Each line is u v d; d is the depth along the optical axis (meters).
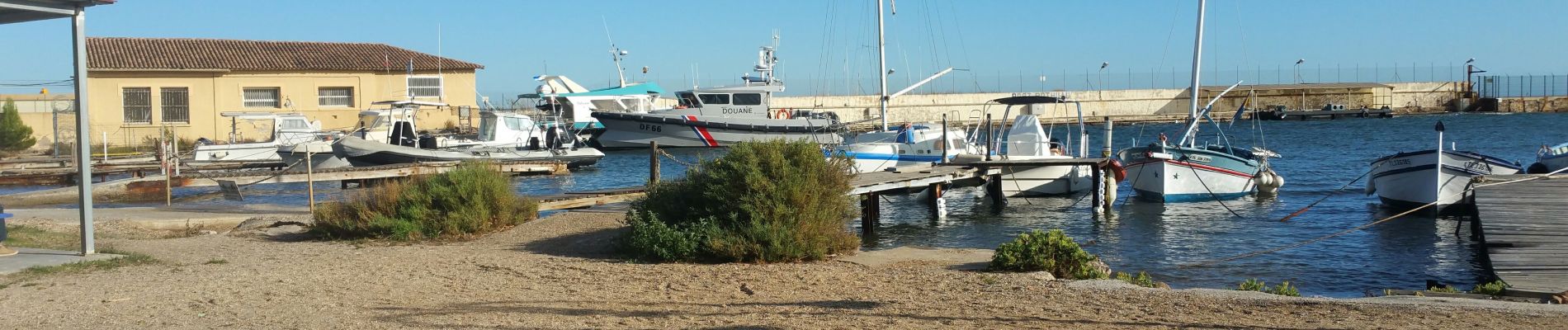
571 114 51.22
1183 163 26.45
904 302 9.55
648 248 13.08
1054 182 27.78
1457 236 18.80
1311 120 88.25
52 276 10.58
